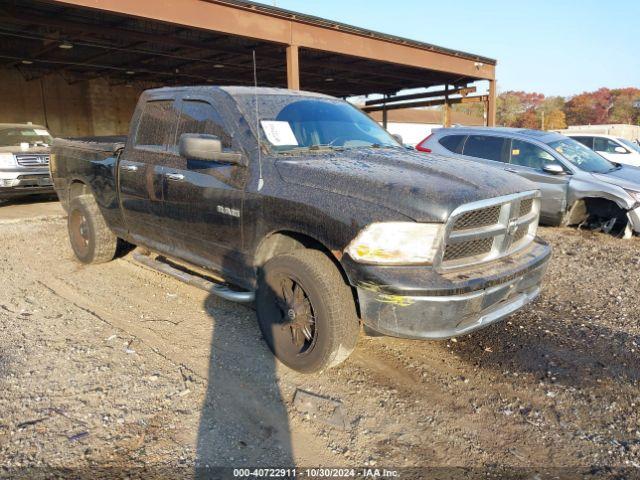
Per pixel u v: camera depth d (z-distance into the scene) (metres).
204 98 4.16
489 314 3.16
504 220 3.21
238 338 3.97
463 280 2.88
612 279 5.59
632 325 4.29
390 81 22.27
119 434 2.78
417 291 2.77
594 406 3.09
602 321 4.38
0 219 8.94
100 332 4.09
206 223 3.93
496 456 2.64
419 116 52.72
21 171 9.95
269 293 3.51
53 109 23.06
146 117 4.77
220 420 2.92
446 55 16.19
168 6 9.76
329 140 4.08
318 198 3.12
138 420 2.91
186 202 4.07
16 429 2.80
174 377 3.38
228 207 3.68
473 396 3.20
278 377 3.40
